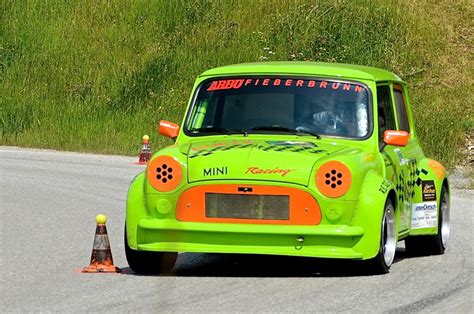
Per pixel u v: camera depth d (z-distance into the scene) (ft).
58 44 298.56
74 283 87.25
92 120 259.80
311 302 78.07
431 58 283.38
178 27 302.45
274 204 86.28
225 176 86.89
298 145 91.25
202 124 98.27
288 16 297.74
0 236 118.32
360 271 90.84
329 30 291.99
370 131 95.20
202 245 87.25
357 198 86.79
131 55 292.61
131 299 79.66
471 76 275.80
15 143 249.34
